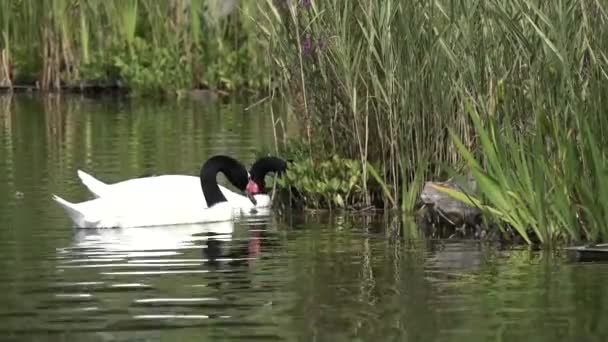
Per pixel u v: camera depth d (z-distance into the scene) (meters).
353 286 11.13
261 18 20.06
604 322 9.80
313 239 13.57
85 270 11.83
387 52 14.84
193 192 15.09
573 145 12.79
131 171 18.22
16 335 9.61
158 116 25.58
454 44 14.30
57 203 15.62
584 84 12.73
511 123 13.71
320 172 15.81
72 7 31.41
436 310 10.23
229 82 31.03
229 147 20.44
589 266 11.88
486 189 13.24
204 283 11.27
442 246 13.09
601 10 12.52
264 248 13.02
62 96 30.48
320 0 15.45
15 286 11.19
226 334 9.59
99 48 31.88
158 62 30.94
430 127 14.97
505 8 13.27
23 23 31.58
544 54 12.80
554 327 9.70
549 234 13.00
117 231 14.04
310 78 15.78
